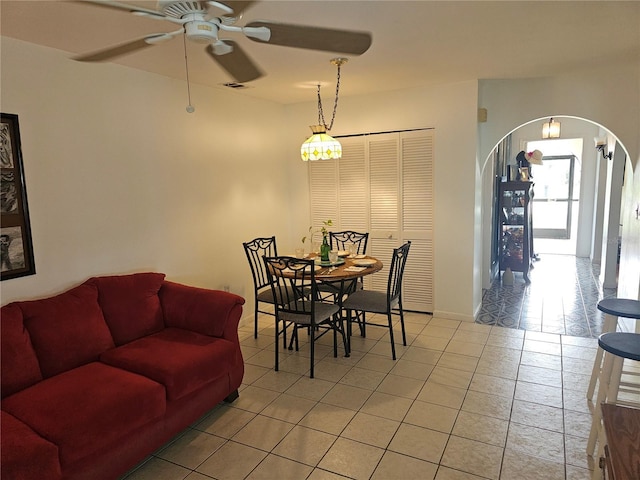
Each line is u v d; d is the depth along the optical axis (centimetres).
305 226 521
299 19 233
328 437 257
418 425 266
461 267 440
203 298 302
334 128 482
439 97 423
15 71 254
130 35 250
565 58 331
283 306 359
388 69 350
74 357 253
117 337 282
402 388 311
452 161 427
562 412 276
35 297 268
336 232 494
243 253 450
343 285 405
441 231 444
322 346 392
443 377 326
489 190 552
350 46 195
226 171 423
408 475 223
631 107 384
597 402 231
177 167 368
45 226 272
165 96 353
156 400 228
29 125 262
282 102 492
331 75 363
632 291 389
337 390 312
